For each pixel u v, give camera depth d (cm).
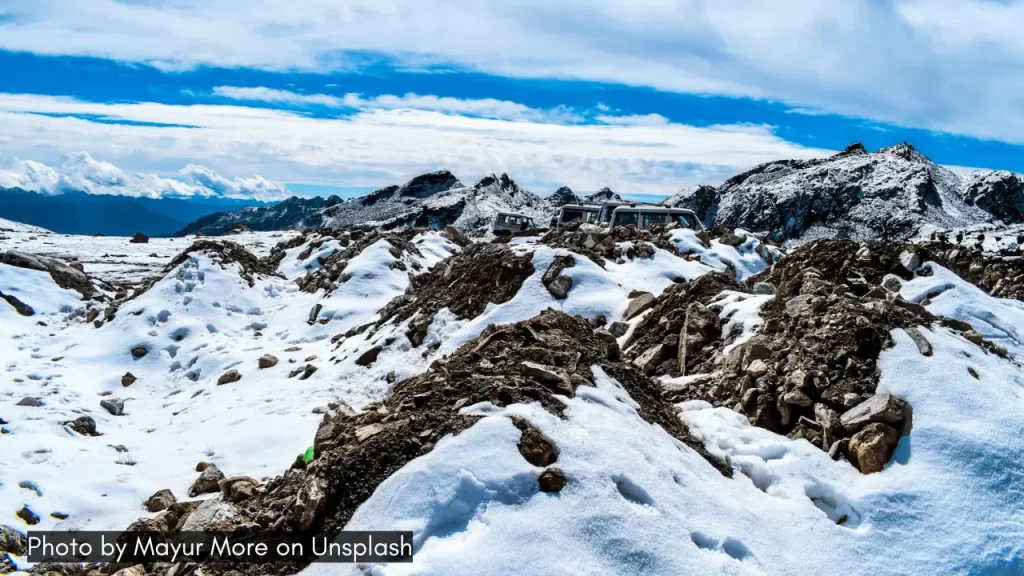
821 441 671
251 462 891
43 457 882
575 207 2569
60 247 2817
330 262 1967
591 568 481
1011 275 1507
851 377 722
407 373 1148
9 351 1402
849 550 548
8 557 638
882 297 931
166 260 2664
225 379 1252
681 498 557
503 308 1259
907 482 602
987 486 594
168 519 648
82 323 1616
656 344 1045
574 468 553
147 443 1000
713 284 1130
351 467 577
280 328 1584
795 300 882
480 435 577
